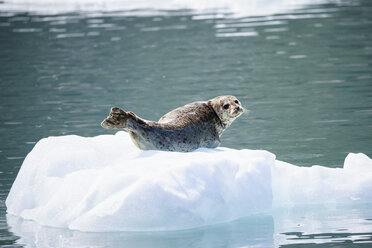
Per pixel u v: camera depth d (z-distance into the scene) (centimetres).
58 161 2805
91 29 9500
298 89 5741
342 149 3891
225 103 2952
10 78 6675
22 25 10094
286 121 4688
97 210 2492
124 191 2498
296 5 11050
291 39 8169
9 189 3244
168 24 9619
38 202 2783
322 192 2861
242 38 8356
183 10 10975
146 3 11900
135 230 2486
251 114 4950
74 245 2377
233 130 4509
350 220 2620
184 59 7306
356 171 2941
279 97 5481
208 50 7731
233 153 2777
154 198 2450
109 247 2344
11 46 8512
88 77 6588
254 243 2380
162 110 5066
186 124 2830
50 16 10862
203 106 2966
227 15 10250
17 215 2814
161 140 2730
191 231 2486
